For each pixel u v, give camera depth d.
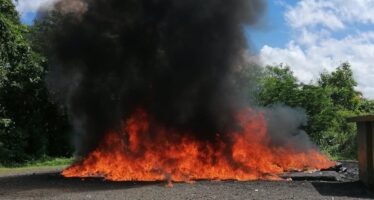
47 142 34.34
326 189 14.96
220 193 13.96
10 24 27.80
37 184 16.48
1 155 31.02
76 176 19.34
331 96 43.53
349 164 24.98
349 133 34.31
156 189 14.97
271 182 16.91
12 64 30.52
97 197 13.26
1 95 31.97
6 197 13.42
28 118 33.62
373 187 15.08
